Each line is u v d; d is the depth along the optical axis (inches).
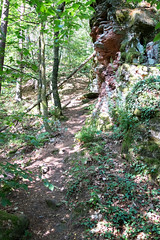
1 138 105.0
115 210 139.5
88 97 454.6
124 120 215.8
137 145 184.2
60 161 231.6
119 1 276.8
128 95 223.3
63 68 620.1
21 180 209.6
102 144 227.6
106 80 304.7
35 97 543.2
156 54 247.6
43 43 314.7
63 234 137.5
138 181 163.5
